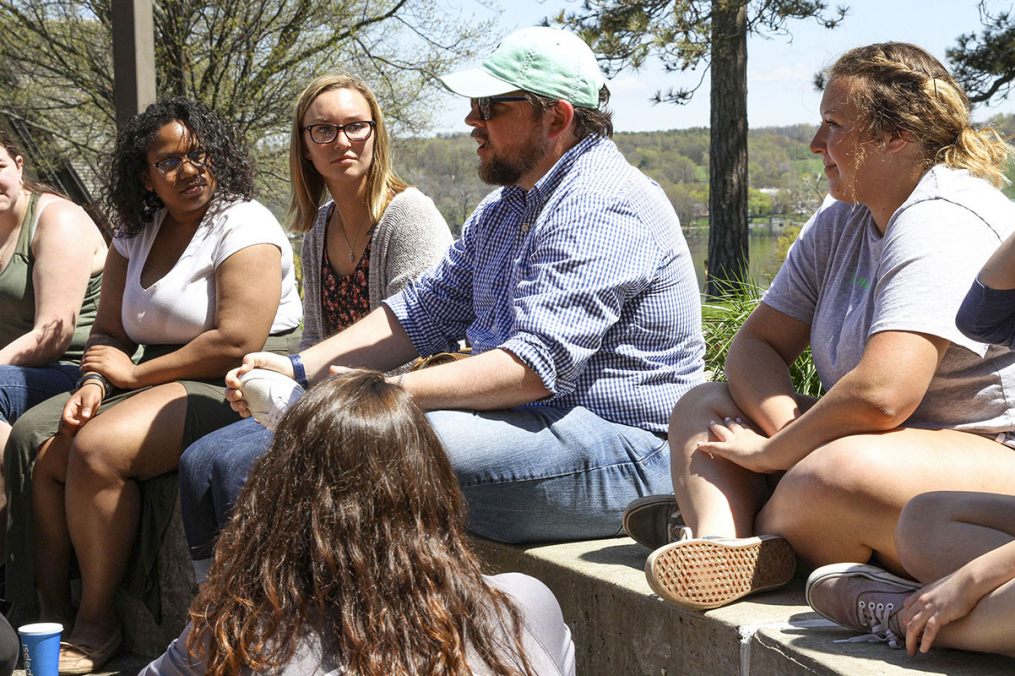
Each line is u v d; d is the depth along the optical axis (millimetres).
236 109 15273
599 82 2836
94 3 15117
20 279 3732
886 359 2051
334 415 1394
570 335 2545
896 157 2227
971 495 1824
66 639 3088
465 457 2502
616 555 2586
